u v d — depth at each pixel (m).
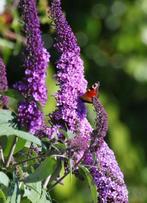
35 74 1.82
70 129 1.88
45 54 1.82
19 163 1.86
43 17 2.76
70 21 4.75
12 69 3.80
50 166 1.85
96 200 1.90
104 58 4.87
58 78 1.88
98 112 1.87
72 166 1.87
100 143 1.86
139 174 4.55
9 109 1.91
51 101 3.25
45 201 1.89
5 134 1.80
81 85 1.89
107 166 1.93
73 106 1.88
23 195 1.87
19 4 1.83
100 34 4.88
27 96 1.82
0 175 1.84
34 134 1.86
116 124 4.36
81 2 4.80
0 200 1.87
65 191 3.83
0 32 2.92
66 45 1.88
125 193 1.95
